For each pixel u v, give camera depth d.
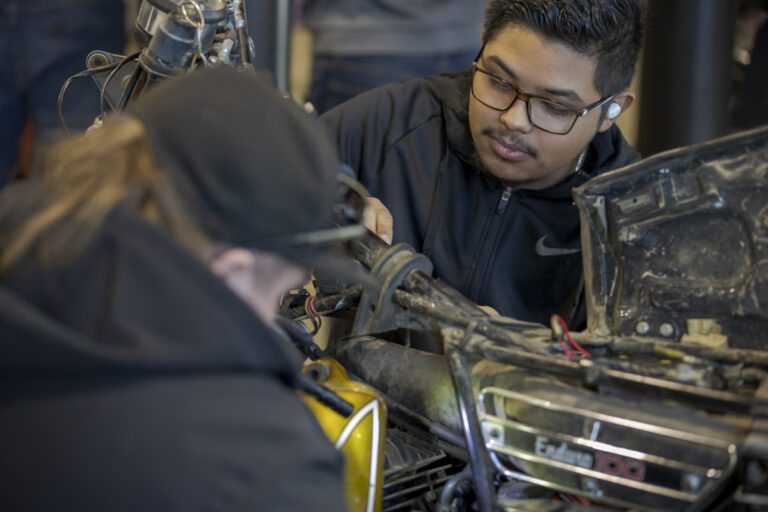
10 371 0.67
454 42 2.64
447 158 1.49
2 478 0.67
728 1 2.67
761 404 0.84
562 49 1.23
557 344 1.00
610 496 0.90
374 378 1.11
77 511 0.66
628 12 1.26
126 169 0.71
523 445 0.94
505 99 1.31
